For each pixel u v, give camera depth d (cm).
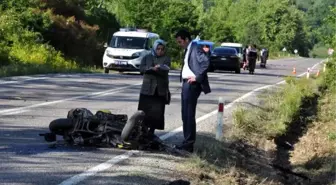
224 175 927
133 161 897
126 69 2889
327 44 2645
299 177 1191
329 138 1551
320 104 2148
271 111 1666
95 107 1477
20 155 888
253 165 1105
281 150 1382
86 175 801
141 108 998
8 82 2022
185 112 985
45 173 798
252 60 3700
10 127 1112
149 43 2986
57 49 3778
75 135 962
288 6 12312
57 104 1492
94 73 2847
